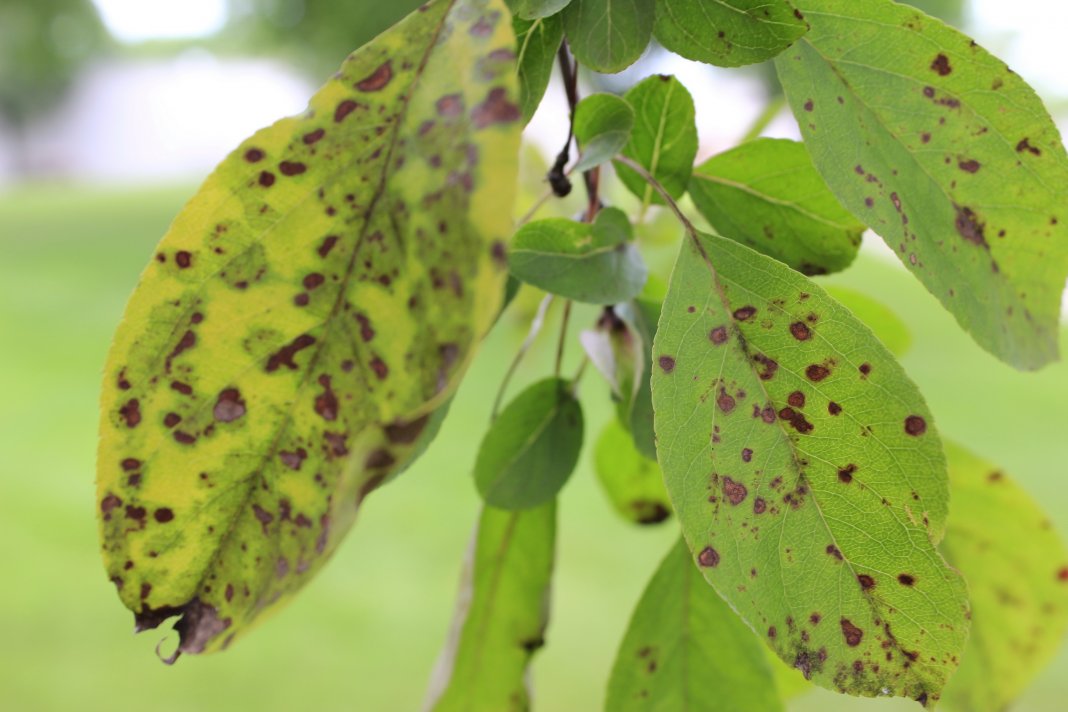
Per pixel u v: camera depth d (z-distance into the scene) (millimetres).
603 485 423
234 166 293
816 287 313
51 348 3094
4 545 1673
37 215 6477
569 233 332
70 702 1250
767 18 304
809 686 408
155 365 294
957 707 410
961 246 328
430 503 1845
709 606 370
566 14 308
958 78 321
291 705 1252
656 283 372
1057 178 323
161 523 295
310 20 5320
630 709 372
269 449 293
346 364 288
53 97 10078
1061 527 1518
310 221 291
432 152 283
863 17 320
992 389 2271
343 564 1626
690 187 356
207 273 294
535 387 369
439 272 276
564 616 1430
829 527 310
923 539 308
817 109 322
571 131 330
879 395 310
